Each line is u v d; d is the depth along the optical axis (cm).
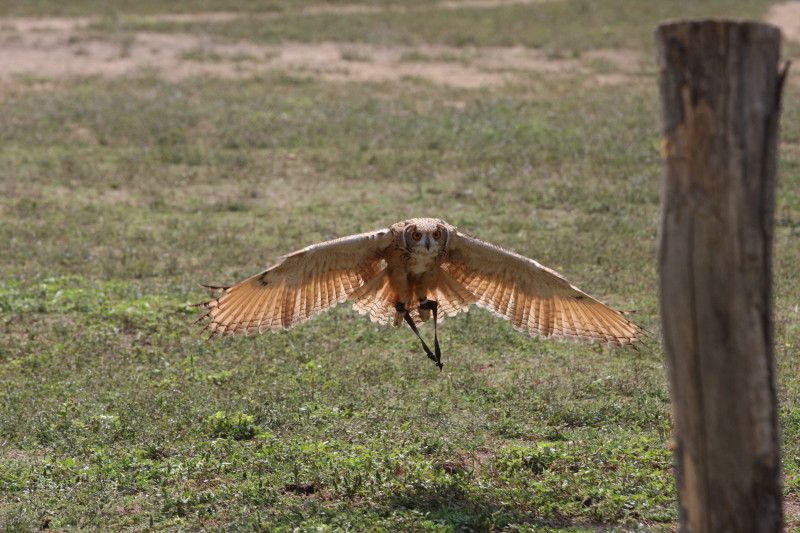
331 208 2909
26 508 1170
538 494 1226
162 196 2989
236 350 1862
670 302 782
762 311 764
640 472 1293
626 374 1725
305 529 1098
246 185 3169
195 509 1182
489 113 4053
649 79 4731
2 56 5075
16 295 2123
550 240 2547
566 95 4400
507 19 6175
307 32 5772
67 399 1602
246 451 1361
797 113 3909
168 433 1444
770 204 760
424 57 5178
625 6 6475
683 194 761
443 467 1333
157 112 3997
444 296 1265
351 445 1395
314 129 3797
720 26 730
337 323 2009
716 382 769
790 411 1511
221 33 5734
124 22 6000
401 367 1755
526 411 1555
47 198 2989
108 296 2145
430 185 3147
